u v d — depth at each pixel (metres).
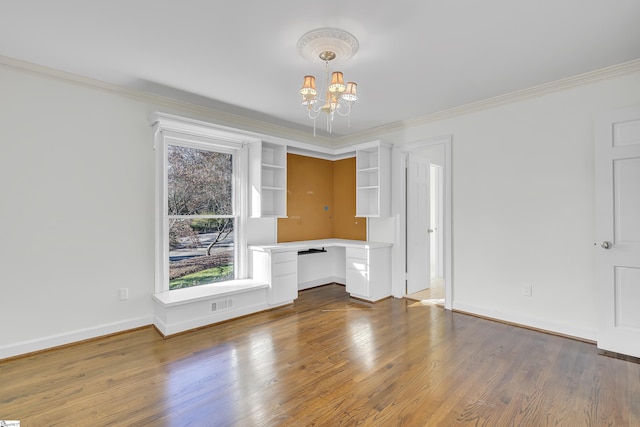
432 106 3.66
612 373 2.30
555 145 3.04
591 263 2.85
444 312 3.74
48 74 2.70
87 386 2.15
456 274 3.76
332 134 4.98
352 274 4.36
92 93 2.94
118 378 2.25
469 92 3.24
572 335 2.94
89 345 2.81
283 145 4.21
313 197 5.10
